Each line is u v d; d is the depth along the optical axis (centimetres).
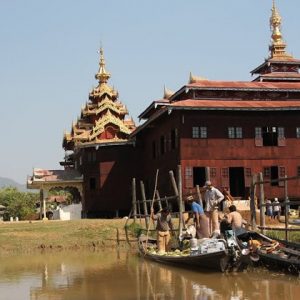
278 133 4609
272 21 6131
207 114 4491
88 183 5769
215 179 4453
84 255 2889
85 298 1630
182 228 2742
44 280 2016
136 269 2236
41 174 6012
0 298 1669
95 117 6738
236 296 1549
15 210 8475
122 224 3600
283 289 1636
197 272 2053
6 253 3083
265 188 4522
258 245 2036
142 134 5728
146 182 5647
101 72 6881
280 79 5588
